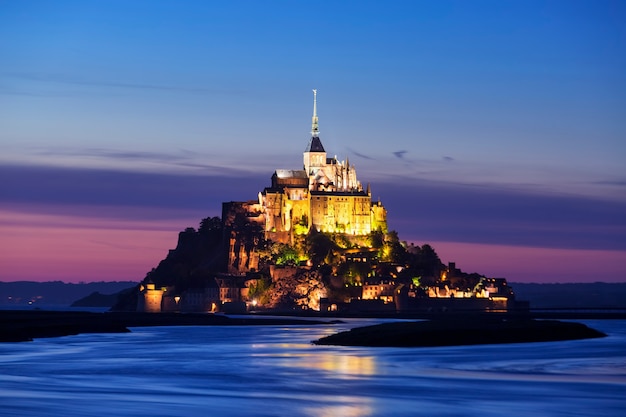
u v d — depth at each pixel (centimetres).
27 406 19312
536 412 19100
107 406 19425
